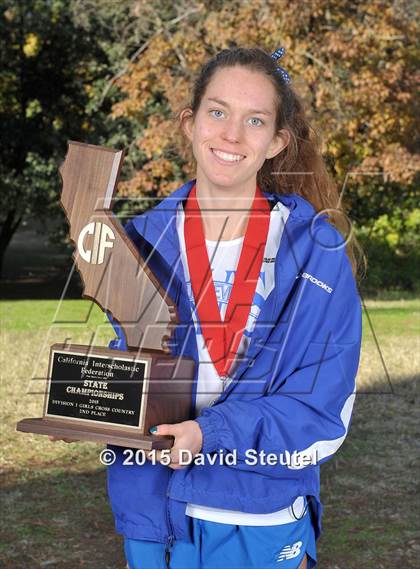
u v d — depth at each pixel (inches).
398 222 708.0
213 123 85.4
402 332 393.7
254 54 86.7
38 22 801.6
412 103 591.2
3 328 399.2
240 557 85.8
